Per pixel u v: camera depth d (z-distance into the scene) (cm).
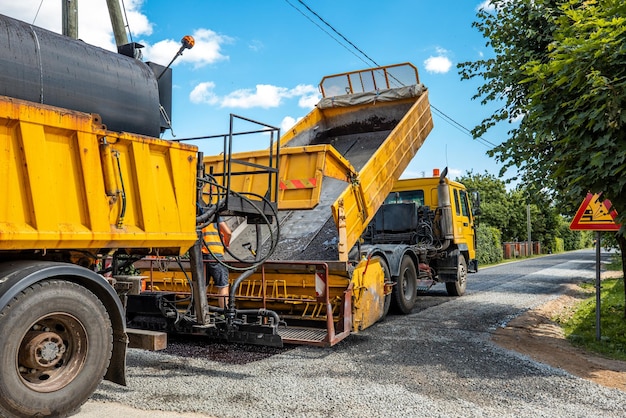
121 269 540
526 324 844
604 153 562
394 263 882
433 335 736
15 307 348
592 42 546
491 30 893
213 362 582
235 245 751
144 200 442
